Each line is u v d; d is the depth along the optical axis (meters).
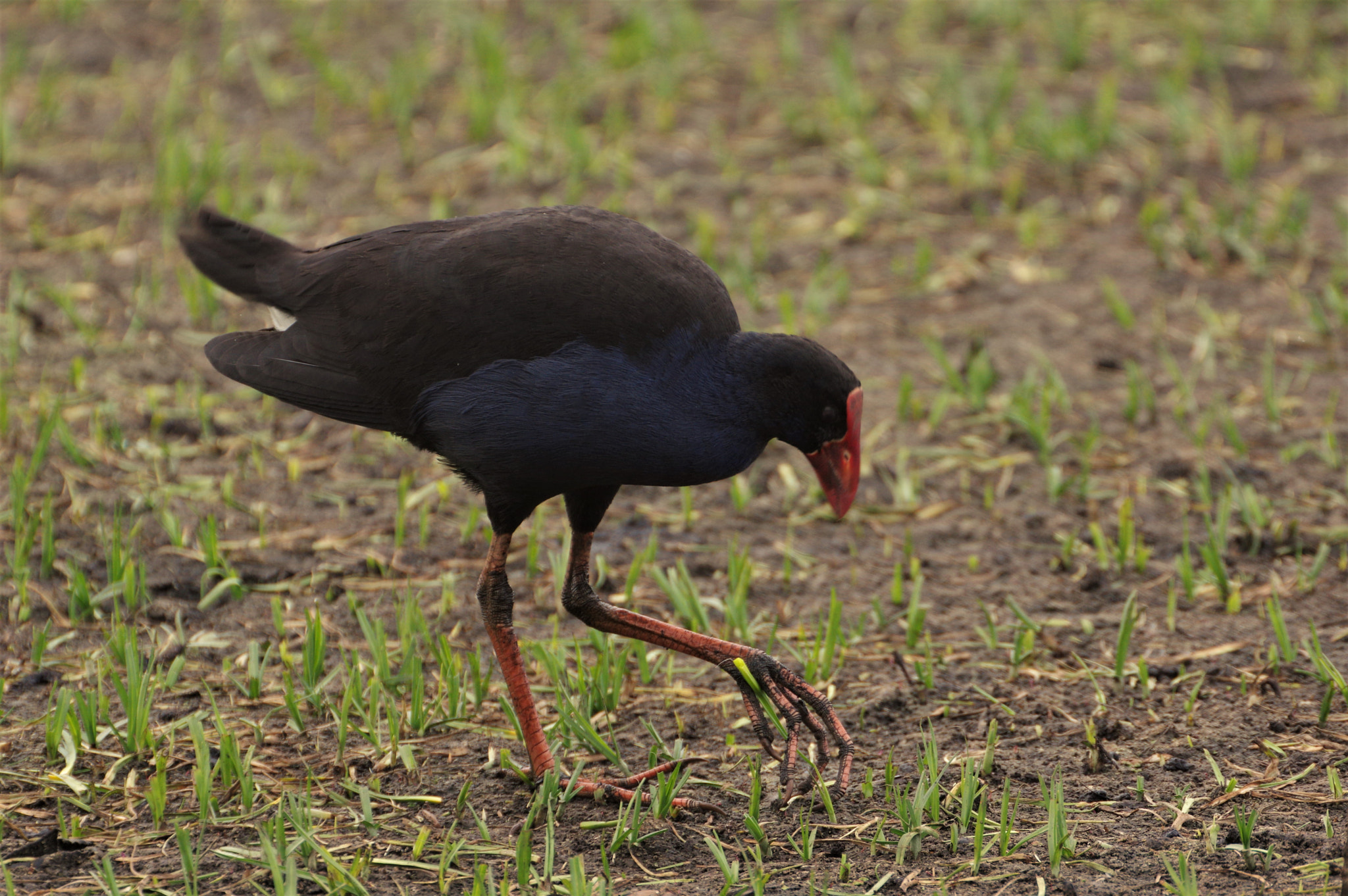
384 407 7.94
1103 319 13.34
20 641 8.96
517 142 15.59
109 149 16.02
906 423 11.88
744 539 10.52
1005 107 16.83
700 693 8.70
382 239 8.20
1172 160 16.00
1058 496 10.88
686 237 14.50
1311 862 6.78
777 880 6.88
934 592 9.77
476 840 7.25
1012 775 7.68
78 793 7.54
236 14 19.39
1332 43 18.72
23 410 11.55
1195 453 11.33
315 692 8.27
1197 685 8.31
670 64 17.59
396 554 10.16
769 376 7.64
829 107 16.59
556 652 8.73
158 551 10.02
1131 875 6.77
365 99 17.20
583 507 8.11
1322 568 9.84
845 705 8.48
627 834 7.19
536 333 7.43
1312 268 14.08
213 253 8.59
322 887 6.80
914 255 14.43
